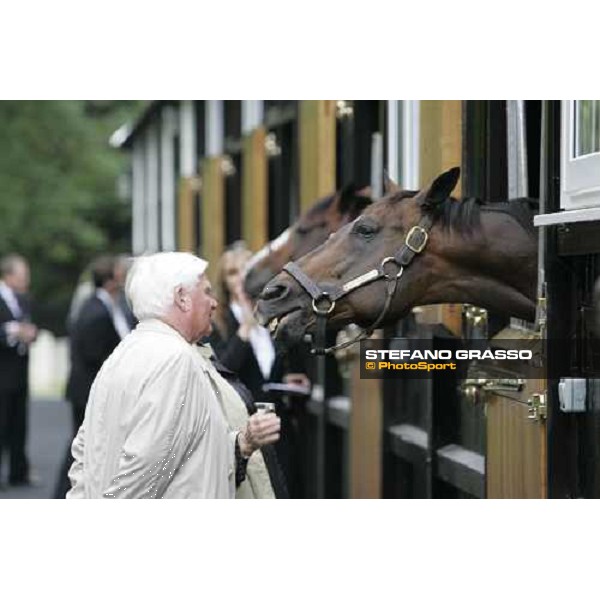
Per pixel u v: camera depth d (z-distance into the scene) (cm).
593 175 922
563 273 985
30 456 2717
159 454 877
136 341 899
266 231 2259
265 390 1435
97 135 5306
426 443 1334
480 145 1170
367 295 1013
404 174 1327
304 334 1016
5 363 2289
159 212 4200
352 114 1639
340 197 1466
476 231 1013
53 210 5106
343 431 1720
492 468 1132
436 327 1200
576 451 989
